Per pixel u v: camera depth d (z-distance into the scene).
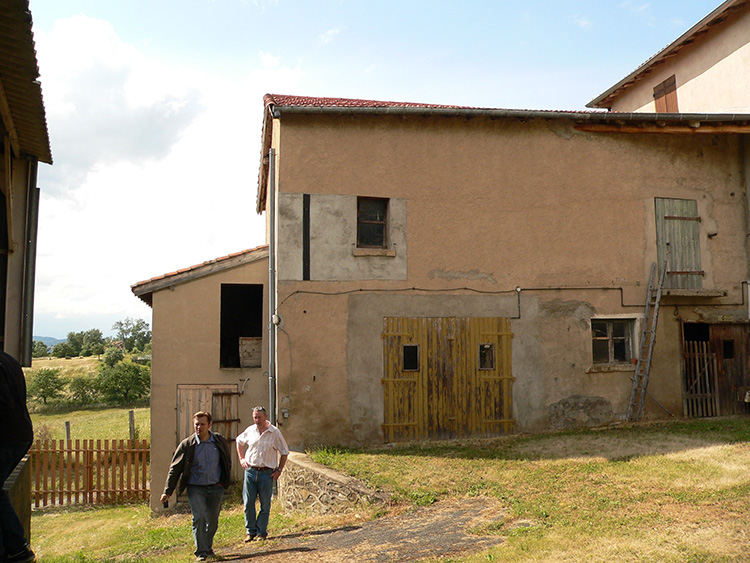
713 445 9.53
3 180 7.30
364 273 11.25
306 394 10.82
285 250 10.96
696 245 12.92
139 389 36.03
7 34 5.45
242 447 7.84
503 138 12.05
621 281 12.41
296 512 9.36
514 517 6.98
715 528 6.03
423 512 7.68
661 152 12.94
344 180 11.27
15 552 4.18
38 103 6.41
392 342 11.26
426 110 11.16
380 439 11.02
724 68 14.69
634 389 12.17
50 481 13.84
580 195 12.34
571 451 9.73
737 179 13.41
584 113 11.84
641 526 6.28
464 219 11.75
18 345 7.21
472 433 11.41
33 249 7.47
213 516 6.86
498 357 11.67
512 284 11.88
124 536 9.70
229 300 15.62
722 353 12.84
